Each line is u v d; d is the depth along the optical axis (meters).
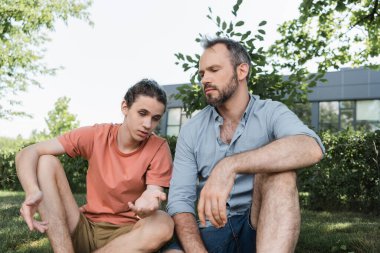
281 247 1.53
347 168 6.78
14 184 11.37
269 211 1.60
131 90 2.17
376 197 6.31
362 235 3.76
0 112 16.12
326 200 6.88
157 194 1.83
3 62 13.98
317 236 3.94
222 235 1.96
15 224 4.20
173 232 2.09
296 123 1.95
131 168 2.19
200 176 2.26
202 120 2.22
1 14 12.88
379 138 6.56
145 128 2.13
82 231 2.15
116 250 1.92
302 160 1.67
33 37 14.91
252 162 1.65
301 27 8.43
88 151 2.27
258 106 2.14
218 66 2.09
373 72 17.81
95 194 2.24
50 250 3.11
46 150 2.15
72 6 14.21
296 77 3.33
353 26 7.88
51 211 1.98
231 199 2.04
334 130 17.33
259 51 3.12
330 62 8.82
